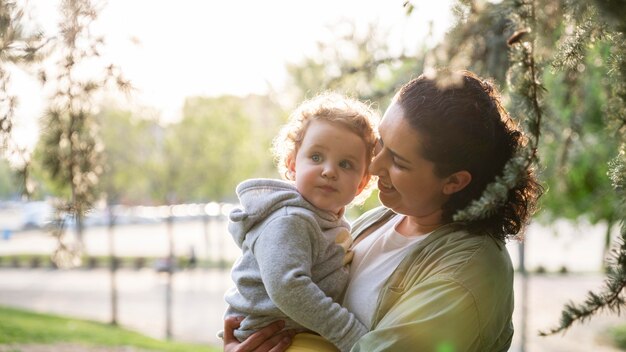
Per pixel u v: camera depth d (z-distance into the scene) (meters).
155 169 20.36
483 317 1.76
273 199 1.99
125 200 24.83
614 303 1.56
